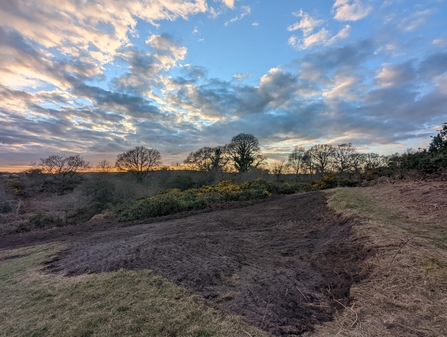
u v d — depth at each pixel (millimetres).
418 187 6355
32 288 3818
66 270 4547
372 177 12008
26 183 25172
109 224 9758
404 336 2064
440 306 2322
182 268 3834
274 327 2352
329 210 6723
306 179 27094
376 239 3811
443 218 4246
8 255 6492
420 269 2852
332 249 4117
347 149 24766
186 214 9727
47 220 12234
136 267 4047
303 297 2885
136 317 2619
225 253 4445
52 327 2609
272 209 9102
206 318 2527
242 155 27453
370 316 2387
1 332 2635
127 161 27516
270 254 4359
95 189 19016
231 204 11086
